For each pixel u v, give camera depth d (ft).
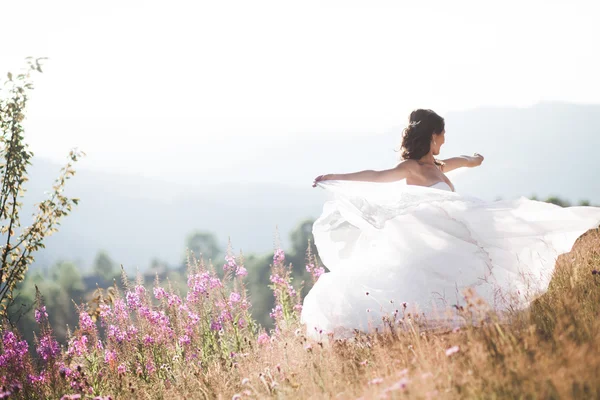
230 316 24.12
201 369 19.45
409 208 16.99
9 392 18.63
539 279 15.97
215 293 24.75
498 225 16.55
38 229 23.26
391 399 10.14
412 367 12.14
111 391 19.53
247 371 16.69
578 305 13.15
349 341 16.26
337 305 17.28
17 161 23.26
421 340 13.62
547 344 11.21
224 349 22.61
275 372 15.20
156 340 23.36
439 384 10.34
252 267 213.46
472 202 16.88
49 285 268.00
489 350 11.50
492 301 15.30
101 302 22.34
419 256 16.69
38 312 21.91
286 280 24.72
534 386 9.31
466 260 16.22
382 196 18.17
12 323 21.84
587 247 19.26
